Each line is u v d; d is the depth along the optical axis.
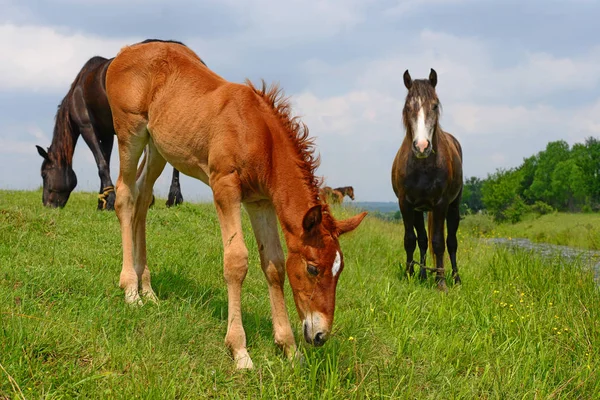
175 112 4.41
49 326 3.48
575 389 3.94
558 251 8.79
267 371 3.66
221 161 3.99
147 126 4.77
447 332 5.05
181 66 4.63
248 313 4.75
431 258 8.55
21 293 4.11
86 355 3.40
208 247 6.98
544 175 61.12
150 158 5.05
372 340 4.43
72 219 7.47
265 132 3.98
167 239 7.16
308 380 3.50
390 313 5.21
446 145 7.34
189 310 4.38
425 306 5.74
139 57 4.85
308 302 3.56
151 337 3.81
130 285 4.69
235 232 3.93
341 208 13.69
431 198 7.16
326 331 3.48
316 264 3.53
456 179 7.54
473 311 5.58
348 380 3.53
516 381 3.93
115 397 2.96
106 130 9.73
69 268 4.80
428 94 6.92
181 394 3.16
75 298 4.27
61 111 9.80
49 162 9.92
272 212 4.25
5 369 2.93
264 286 5.81
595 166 56.03
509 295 6.22
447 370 4.09
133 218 4.98
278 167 3.92
